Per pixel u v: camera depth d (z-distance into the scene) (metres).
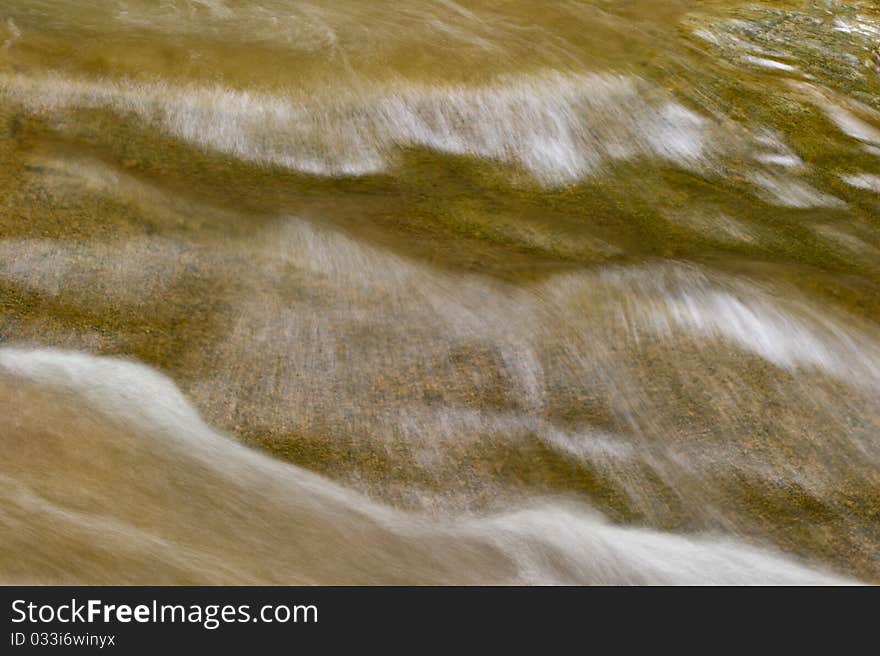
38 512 5.62
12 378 6.41
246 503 5.96
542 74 12.42
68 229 7.96
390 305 7.76
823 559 6.12
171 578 5.43
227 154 10.11
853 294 8.93
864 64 14.37
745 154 11.73
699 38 14.39
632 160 11.45
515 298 8.04
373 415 6.71
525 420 6.87
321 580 5.60
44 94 10.14
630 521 6.26
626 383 7.24
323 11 13.59
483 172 10.73
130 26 12.19
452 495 6.27
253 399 6.68
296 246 8.41
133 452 6.12
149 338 7.00
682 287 8.52
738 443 6.85
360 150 10.68
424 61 12.32
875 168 11.72
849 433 7.09
